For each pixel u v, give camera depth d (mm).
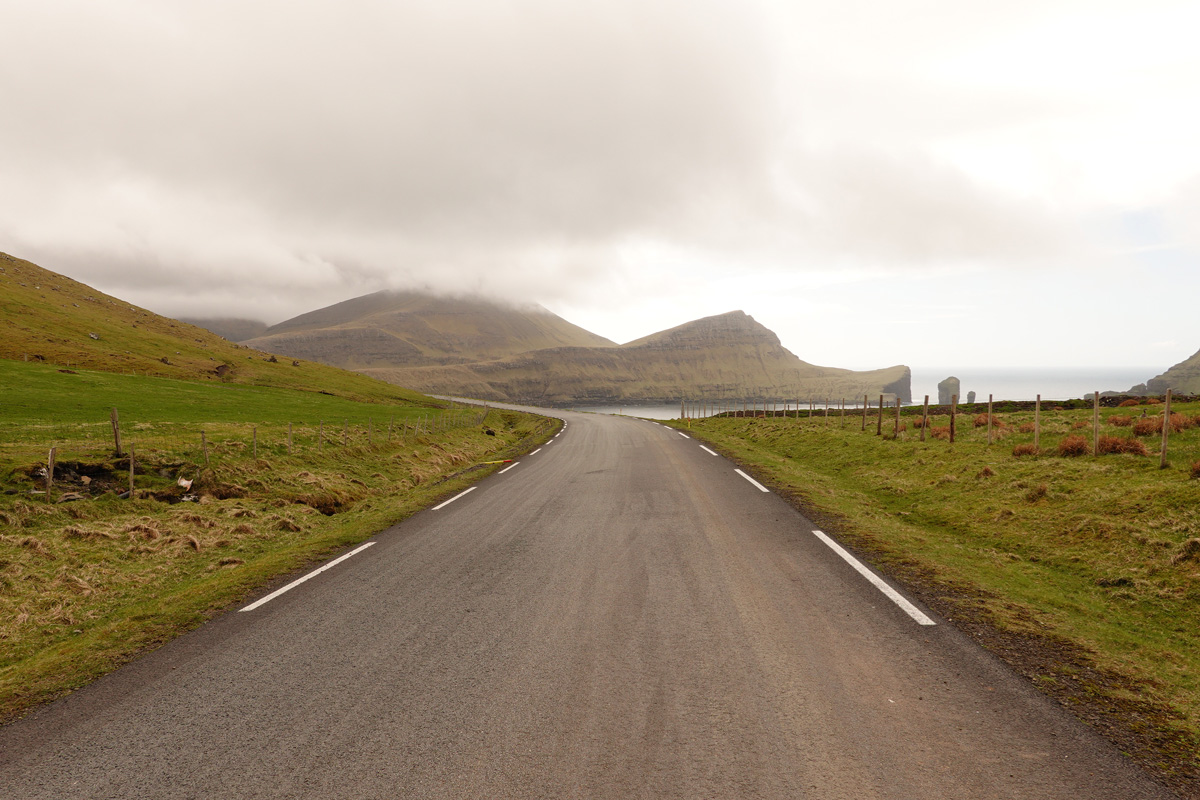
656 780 3189
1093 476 11891
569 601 6250
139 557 10211
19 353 66062
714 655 4781
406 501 13656
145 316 123125
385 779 3297
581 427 44500
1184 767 3215
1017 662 4594
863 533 9086
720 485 14172
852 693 4109
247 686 4543
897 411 21906
